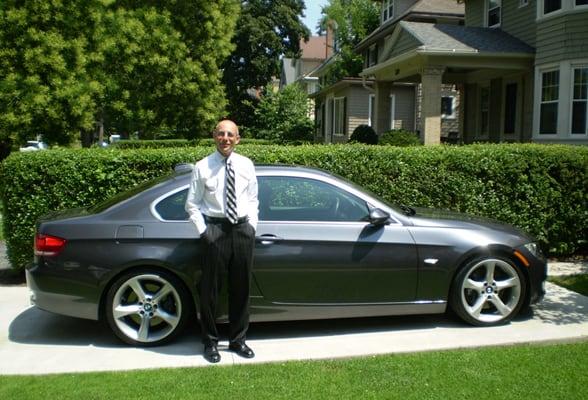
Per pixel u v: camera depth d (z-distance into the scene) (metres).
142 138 31.23
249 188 4.44
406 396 3.83
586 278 7.03
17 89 15.08
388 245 5.00
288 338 5.01
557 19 15.09
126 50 18.30
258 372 4.23
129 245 4.75
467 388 3.94
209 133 24.56
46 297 4.78
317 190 5.10
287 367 4.33
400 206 5.86
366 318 5.56
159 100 21.80
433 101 16.19
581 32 14.58
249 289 4.51
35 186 6.79
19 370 4.32
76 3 15.86
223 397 3.82
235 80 40.44
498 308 5.25
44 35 15.33
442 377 4.12
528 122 17.41
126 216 4.86
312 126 30.38
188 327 5.32
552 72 15.56
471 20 21.53
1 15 14.90
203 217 4.40
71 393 3.89
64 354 4.66
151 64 19.89
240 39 39.66
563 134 15.02
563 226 7.93
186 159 7.09
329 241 4.91
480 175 7.68
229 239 4.37
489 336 4.98
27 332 5.21
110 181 6.95
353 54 35.16
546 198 7.76
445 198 7.62
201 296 4.43
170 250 4.75
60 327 5.35
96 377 4.16
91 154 6.93
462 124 22.05
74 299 4.75
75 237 4.76
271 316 4.92
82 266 4.72
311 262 4.89
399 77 18.89
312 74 45.44
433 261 5.07
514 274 5.26
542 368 4.28
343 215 5.07
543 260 5.44
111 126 22.34
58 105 15.55
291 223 4.94
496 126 19.81
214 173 4.36
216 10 22.48
